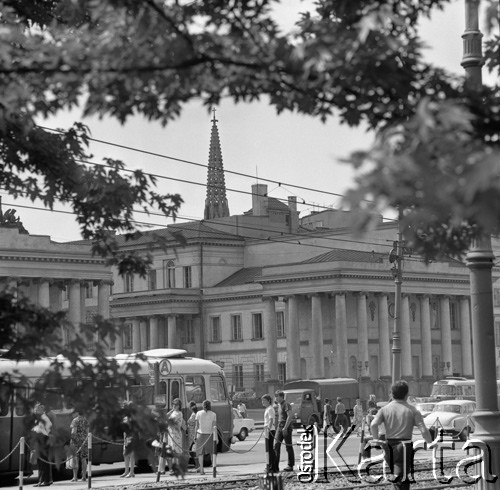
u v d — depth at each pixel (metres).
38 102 15.18
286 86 13.89
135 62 13.61
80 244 166.00
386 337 179.75
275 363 182.62
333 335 179.38
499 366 191.38
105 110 14.40
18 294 19.69
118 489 48.66
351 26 13.48
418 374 185.62
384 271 179.38
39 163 20.67
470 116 10.52
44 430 44.88
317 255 195.38
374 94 13.55
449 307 191.50
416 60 13.60
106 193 21.05
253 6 14.44
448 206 9.16
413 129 10.07
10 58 14.42
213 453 54.72
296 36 13.83
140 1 13.78
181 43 13.39
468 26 29.39
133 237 21.95
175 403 53.59
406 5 14.73
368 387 173.00
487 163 8.76
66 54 13.90
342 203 9.38
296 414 120.31
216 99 14.23
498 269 194.12
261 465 64.75
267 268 183.75
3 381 19.33
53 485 53.12
